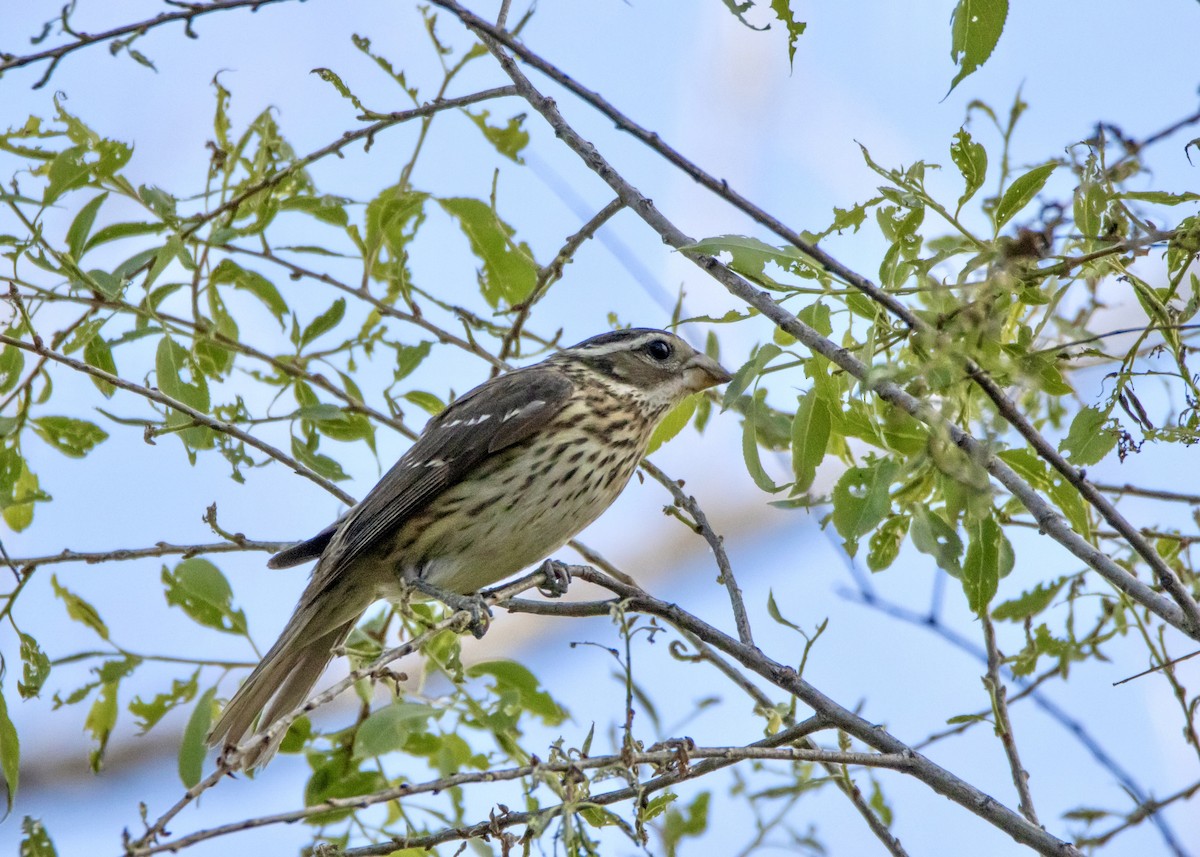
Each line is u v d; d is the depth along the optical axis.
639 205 9.65
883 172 8.88
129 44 10.13
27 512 12.40
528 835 8.21
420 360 12.37
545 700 11.42
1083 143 8.80
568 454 12.77
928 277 8.70
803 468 9.18
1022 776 9.73
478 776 8.05
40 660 11.09
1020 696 10.88
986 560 9.27
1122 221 8.78
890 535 10.73
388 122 10.65
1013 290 8.39
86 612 11.62
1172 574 8.16
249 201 11.62
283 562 12.23
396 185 11.94
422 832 10.95
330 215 12.02
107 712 11.48
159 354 11.12
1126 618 10.81
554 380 13.16
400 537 12.62
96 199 10.88
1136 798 10.55
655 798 8.91
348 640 12.38
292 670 12.21
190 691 11.51
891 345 8.94
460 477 12.71
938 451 8.41
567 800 8.10
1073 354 8.98
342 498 11.53
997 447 8.80
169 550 11.64
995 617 10.95
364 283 12.19
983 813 8.63
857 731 9.22
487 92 10.45
